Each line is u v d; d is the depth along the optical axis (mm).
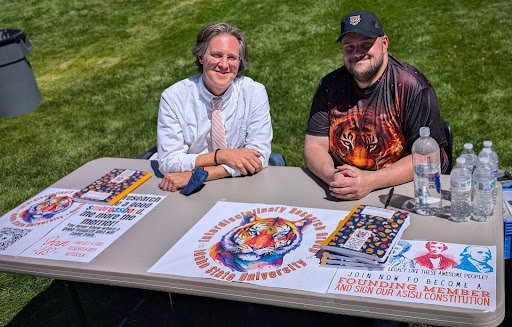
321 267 1697
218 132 2699
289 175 2457
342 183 2133
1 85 6613
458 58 6617
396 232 1788
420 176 1979
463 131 4910
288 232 1930
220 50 2527
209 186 2408
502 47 6750
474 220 1894
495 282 1538
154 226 2086
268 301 1625
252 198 2250
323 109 2648
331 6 9367
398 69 2445
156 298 2467
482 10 8172
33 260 1906
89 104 6926
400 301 1495
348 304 1534
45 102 7180
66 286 2607
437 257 1684
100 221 2164
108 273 1797
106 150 5457
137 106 6664
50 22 11172
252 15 9617
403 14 8484
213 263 1779
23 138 6016
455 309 1440
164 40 9258
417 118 2420
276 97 6195
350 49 2381
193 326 2312
